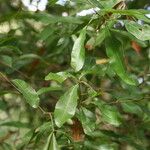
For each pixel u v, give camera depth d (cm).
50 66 128
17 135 122
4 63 113
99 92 86
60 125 77
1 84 108
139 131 113
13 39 96
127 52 131
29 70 128
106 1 85
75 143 88
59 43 108
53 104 123
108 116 85
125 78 80
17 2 141
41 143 101
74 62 78
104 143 92
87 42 93
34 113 131
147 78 118
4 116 143
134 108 101
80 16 98
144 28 77
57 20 98
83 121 85
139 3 135
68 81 100
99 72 86
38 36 120
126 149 134
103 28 84
